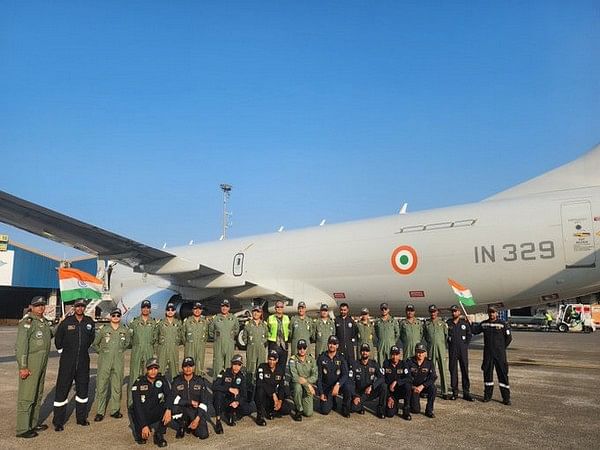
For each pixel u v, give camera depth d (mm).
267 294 16250
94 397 9281
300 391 7629
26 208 12211
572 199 12602
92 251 15344
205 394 6738
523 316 39562
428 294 14336
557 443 6184
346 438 6535
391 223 15281
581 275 12312
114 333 7906
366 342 10500
